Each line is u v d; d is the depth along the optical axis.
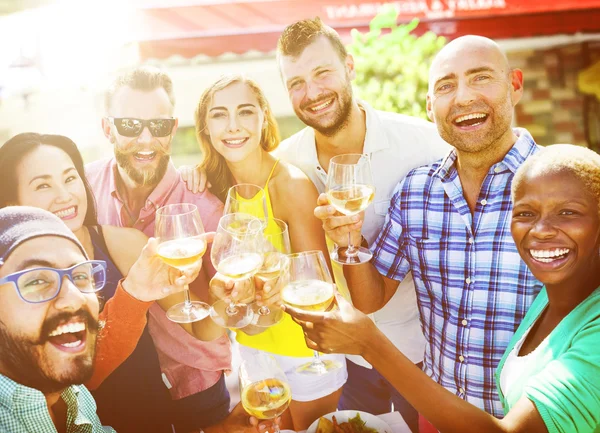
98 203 1.99
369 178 1.68
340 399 2.39
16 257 1.70
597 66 3.31
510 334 1.79
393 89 2.35
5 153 1.88
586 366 1.20
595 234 1.32
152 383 2.13
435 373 1.99
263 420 1.78
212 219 2.13
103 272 1.87
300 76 2.06
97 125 1.99
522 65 3.35
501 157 1.77
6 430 1.55
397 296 2.29
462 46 1.72
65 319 1.75
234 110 2.05
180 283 1.89
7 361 1.70
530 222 1.37
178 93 2.01
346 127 2.14
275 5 2.71
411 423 2.35
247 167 2.11
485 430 1.28
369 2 2.82
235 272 1.63
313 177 2.18
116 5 2.38
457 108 1.73
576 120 3.44
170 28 2.47
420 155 2.21
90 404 1.79
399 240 1.96
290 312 1.43
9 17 2.23
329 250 2.22
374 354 1.41
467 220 1.81
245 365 1.66
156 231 1.73
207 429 1.83
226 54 2.54
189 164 2.07
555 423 1.19
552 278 1.35
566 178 1.31
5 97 1.95
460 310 1.86
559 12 3.00
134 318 1.94
